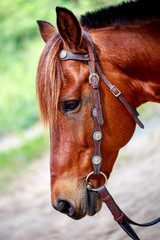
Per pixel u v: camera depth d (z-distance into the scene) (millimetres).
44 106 2520
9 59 17219
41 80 2504
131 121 2672
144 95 2760
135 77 2719
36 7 14680
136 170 6035
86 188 2609
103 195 2584
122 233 4113
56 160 2586
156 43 2727
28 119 13898
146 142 7031
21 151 9938
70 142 2543
